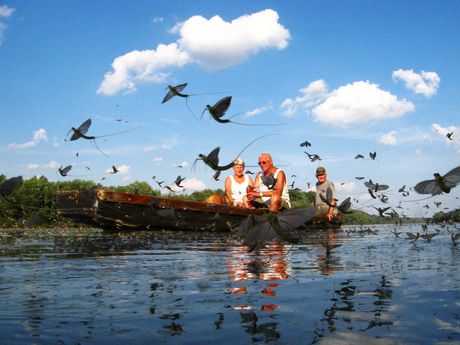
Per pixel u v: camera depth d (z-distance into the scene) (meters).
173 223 13.62
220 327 2.28
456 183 2.96
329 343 2.01
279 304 2.81
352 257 5.72
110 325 2.33
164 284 3.58
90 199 12.82
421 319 2.41
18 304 2.83
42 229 16.94
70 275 4.11
